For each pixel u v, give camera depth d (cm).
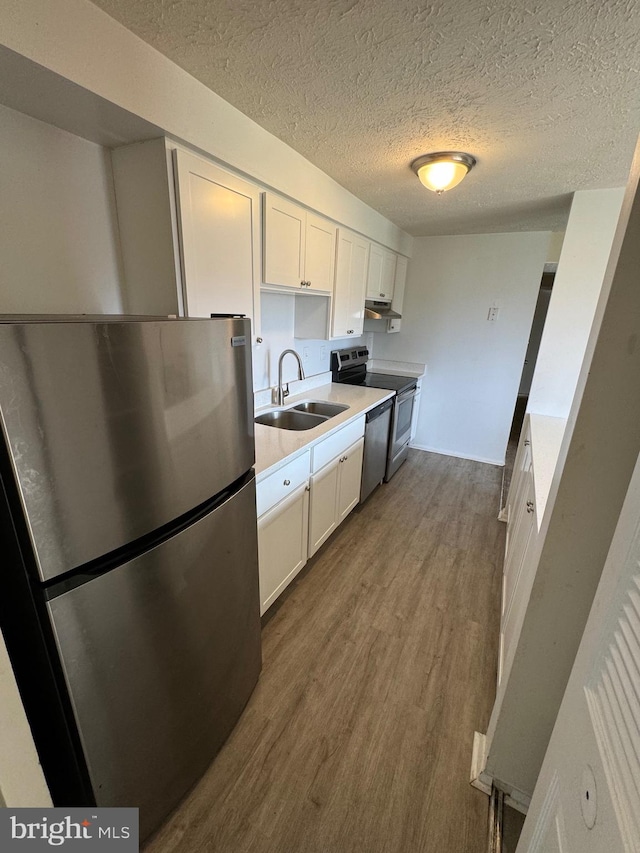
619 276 76
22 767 70
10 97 101
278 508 176
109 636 85
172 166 127
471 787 124
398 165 195
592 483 88
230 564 121
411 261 384
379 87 128
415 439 432
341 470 242
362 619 193
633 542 64
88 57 96
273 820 115
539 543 107
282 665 166
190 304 141
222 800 119
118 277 144
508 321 358
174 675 104
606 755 58
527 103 135
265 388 257
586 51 107
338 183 223
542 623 102
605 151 170
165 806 112
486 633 186
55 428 69
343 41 107
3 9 80
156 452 88
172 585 98
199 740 120
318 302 255
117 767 94
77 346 70
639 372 78
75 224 128
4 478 67
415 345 404
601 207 224
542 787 86
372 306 331
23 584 74
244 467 124
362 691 156
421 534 269
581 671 77
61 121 114
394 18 98
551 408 265
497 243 346
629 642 59
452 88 128
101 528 80
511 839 112
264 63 117
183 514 100
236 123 145
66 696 81
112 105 105
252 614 142
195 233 139
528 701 110
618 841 49
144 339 81
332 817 116
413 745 136
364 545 255
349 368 365
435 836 112
